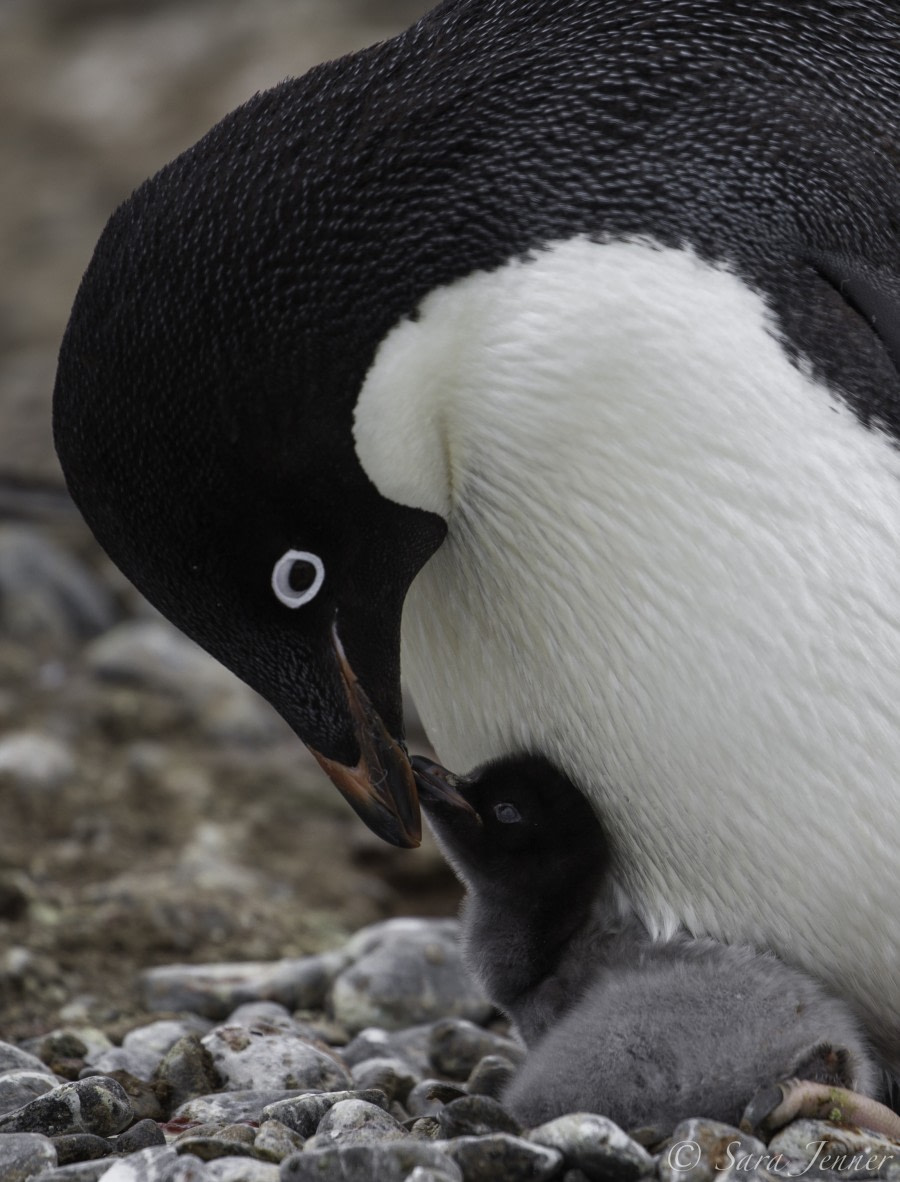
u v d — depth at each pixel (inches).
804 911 410.9
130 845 728.3
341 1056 508.4
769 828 403.5
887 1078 445.4
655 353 386.0
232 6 1993.1
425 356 394.9
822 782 397.4
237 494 400.2
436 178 400.5
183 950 630.5
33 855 697.6
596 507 395.9
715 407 385.7
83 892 663.1
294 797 800.9
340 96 415.8
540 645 419.5
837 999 415.5
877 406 392.8
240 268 396.2
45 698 864.9
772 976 400.5
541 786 434.3
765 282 394.0
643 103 409.4
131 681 890.1
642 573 395.9
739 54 420.5
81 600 980.6
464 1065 503.2
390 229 396.8
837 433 388.8
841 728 393.4
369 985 553.0
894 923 407.8
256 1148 361.1
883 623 390.3
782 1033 382.3
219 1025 515.2
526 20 427.5
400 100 411.2
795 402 386.9
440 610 441.1
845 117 417.4
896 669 392.2
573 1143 348.8
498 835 437.7
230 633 421.4
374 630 427.5
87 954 615.2
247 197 401.7
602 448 391.2
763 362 386.9
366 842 764.6
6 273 1549.0
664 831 419.5
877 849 401.1
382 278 394.9
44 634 941.8
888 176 415.5
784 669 391.2
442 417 403.9
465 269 394.6
